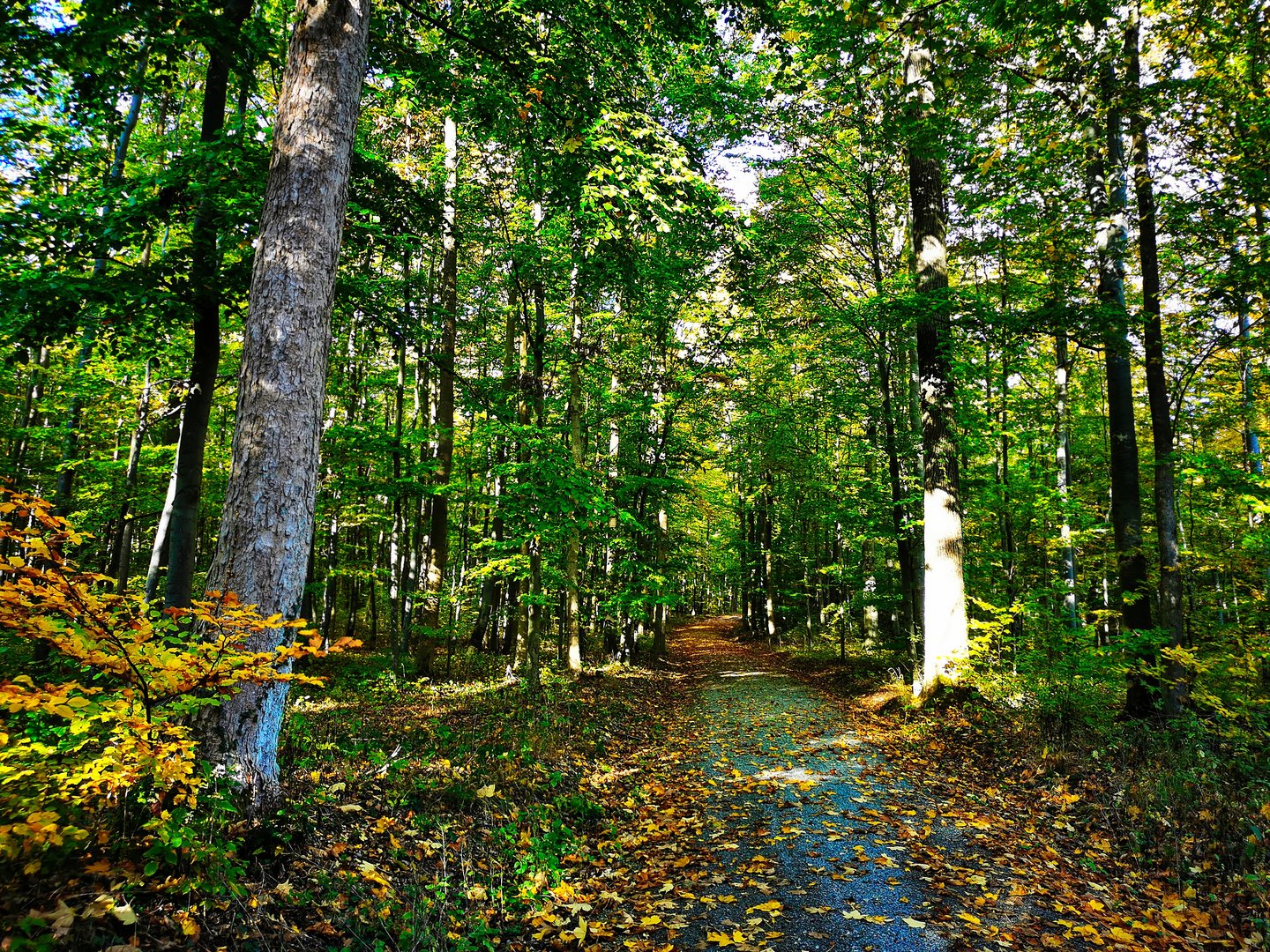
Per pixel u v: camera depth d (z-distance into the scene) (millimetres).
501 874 4438
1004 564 15492
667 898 4512
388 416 17938
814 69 10539
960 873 4832
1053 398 16656
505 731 8727
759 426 22359
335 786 4867
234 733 3959
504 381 15586
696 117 13328
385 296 10109
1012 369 14039
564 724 9812
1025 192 9820
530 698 11648
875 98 11609
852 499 19312
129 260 8398
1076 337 8734
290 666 4273
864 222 15742
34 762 3088
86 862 2881
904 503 14984
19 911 2506
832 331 16672
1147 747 6918
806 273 15883
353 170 8391
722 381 18625
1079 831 5676
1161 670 7918
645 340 19016
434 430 14094
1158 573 8773
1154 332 8781
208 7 6711
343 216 4691
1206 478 8961
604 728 10422
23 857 2666
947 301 9414
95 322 6941
